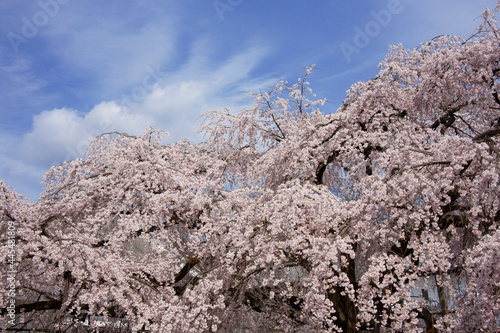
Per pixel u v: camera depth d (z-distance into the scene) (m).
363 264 6.38
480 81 6.30
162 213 6.41
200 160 8.43
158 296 5.66
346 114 7.45
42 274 6.11
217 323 5.51
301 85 8.68
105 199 6.95
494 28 6.52
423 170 5.18
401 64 7.68
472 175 4.91
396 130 7.03
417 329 4.52
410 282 4.57
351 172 7.34
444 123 7.08
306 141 7.12
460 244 5.31
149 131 8.31
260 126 8.61
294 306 6.96
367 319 4.60
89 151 8.02
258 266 5.93
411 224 4.93
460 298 4.33
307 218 5.62
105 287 5.42
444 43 7.66
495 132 5.14
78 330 6.34
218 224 6.21
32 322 6.50
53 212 6.47
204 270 6.21
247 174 8.05
